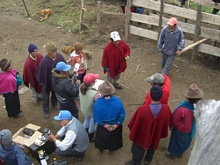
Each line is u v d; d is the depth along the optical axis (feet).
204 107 7.02
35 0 43.42
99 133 17.71
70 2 42.22
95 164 18.57
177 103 24.40
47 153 18.69
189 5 39.06
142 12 34.06
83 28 35.99
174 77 28.02
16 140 18.44
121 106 16.84
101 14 38.81
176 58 31.01
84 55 22.30
